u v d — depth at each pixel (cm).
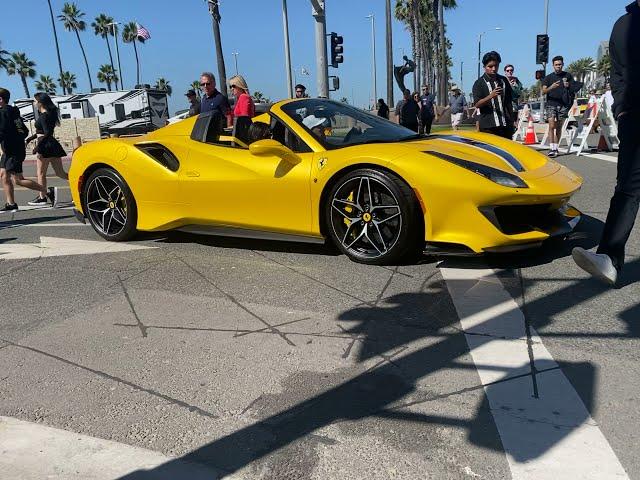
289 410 208
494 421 194
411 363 239
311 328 280
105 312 317
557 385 215
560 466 169
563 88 1007
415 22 4066
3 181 717
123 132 3123
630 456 173
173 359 254
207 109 723
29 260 440
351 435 191
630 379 216
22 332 294
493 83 655
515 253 387
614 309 283
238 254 430
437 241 351
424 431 190
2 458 186
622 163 283
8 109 701
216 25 2036
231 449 187
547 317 278
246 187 412
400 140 418
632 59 271
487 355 242
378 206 365
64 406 219
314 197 387
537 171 373
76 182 508
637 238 407
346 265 383
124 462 182
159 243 480
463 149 384
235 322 293
